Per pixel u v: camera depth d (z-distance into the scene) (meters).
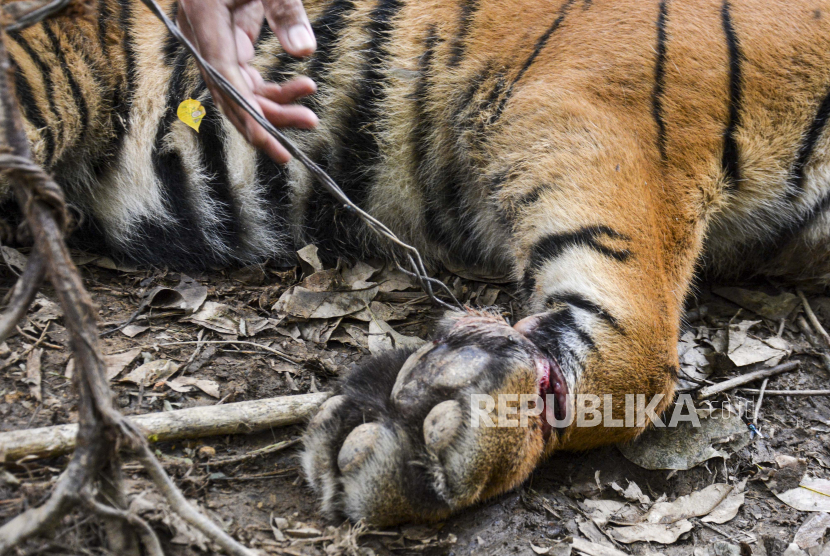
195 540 1.09
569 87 1.24
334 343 1.28
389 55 1.27
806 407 1.27
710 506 1.19
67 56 1.25
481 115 1.27
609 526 1.17
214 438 1.16
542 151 1.24
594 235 1.21
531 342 1.16
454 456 1.10
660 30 1.24
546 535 1.15
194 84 1.27
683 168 1.24
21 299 1.01
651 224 1.22
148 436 1.13
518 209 1.25
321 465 1.12
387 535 1.12
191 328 1.26
